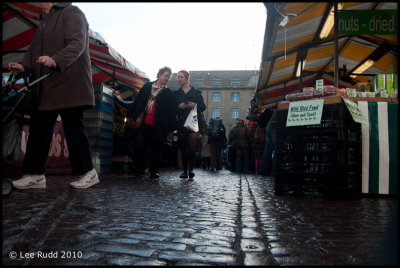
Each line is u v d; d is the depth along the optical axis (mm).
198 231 1935
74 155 3600
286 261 1405
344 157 3266
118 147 7883
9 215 2180
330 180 3334
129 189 3879
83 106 3336
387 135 3600
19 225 1930
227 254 1501
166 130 5555
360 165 3559
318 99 3367
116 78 9180
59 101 3191
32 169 3381
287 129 3615
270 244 1676
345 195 3262
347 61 7691
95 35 5754
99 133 6254
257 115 10820
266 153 8203
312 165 3449
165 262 1374
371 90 5496
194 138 5750
